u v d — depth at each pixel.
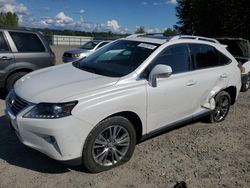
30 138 3.84
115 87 4.16
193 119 5.48
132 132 4.32
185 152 4.87
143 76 4.51
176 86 4.87
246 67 9.77
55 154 3.75
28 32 7.72
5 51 7.30
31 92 4.05
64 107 3.70
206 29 24.66
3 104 7.04
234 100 6.64
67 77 4.46
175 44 5.11
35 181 3.86
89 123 3.82
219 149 5.07
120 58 4.93
